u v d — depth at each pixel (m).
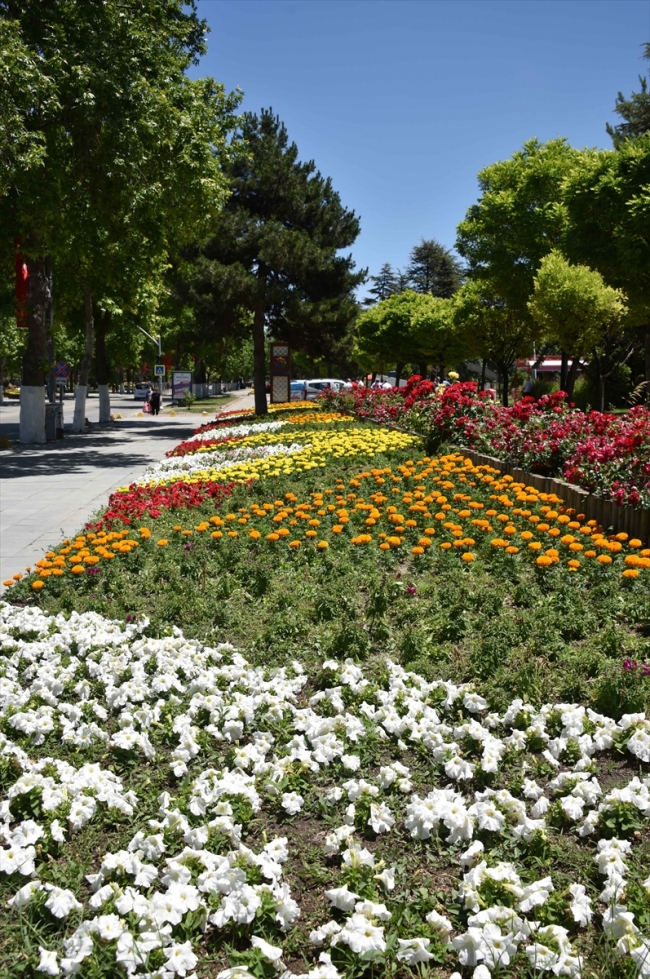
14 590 6.66
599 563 6.18
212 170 18.59
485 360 32.31
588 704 4.22
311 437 16.55
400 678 4.54
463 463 11.05
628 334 27.88
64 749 4.14
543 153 25.56
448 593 5.77
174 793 3.69
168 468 14.56
